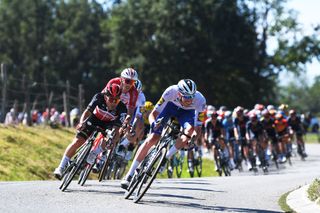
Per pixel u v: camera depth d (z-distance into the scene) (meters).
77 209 15.05
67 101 48.47
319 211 15.53
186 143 17.00
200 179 25.27
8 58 132.75
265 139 37.62
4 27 136.50
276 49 106.00
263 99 107.19
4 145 31.97
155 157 16.59
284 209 16.48
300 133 47.62
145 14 103.56
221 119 37.47
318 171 34.88
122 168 26.81
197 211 15.51
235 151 37.94
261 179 25.42
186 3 100.50
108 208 15.42
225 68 101.69
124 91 19.11
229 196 18.89
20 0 137.00
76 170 18.47
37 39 135.88
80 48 134.88
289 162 42.91
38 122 56.38
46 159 32.91
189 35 100.81
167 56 100.19
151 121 17.66
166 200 17.44
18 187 19.30
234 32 100.50
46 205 15.47
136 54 105.81
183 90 16.92
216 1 99.38
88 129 18.52
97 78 132.50
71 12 140.50
